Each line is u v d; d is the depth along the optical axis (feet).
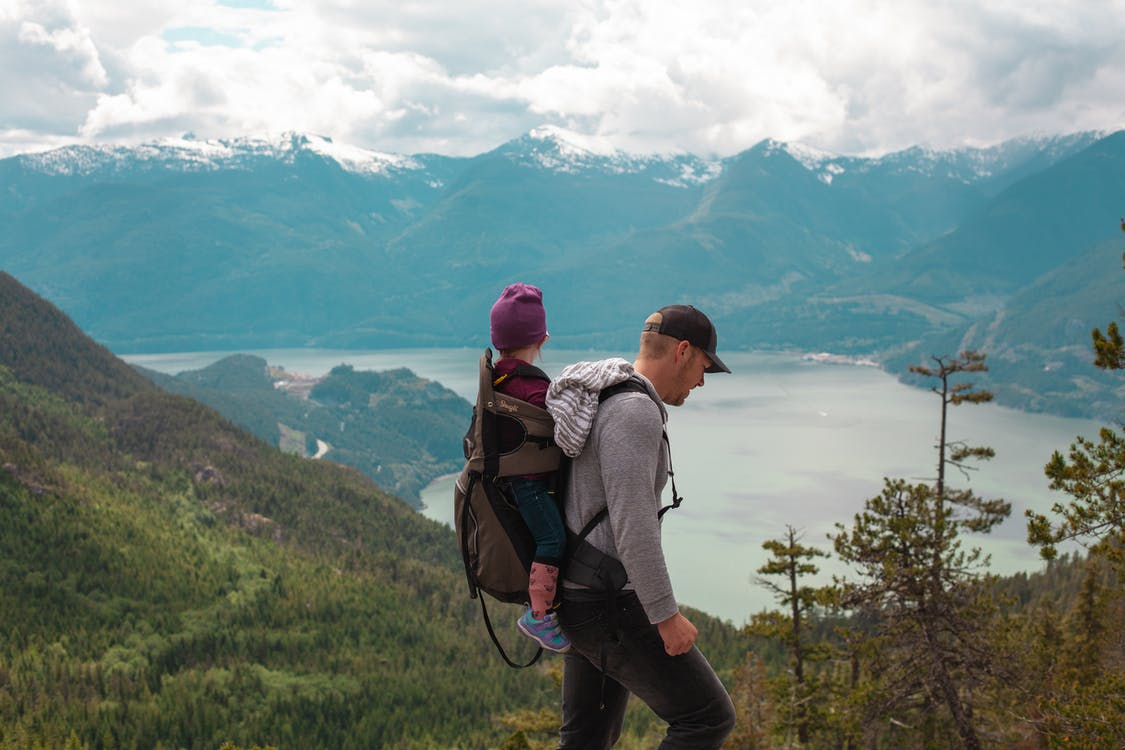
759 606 577.02
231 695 455.22
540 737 120.26
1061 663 80.79
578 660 14.12
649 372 12.60
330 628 549.13
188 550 646.74
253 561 647.15
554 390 11.80
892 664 74.33
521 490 11.81
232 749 66.03
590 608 11.87
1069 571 313.32
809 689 86.63
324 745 415.23
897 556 72.54
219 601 581.53
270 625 556.10
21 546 579.07
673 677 11.96
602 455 11.41
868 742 90.53
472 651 517.14
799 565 88.43
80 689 447.01
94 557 593.42
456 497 12.50
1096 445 36.96
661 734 140.26
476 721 424.46
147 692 447.83
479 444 11.91
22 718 399.24
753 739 93.91
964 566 71.87
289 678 476.54
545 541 11.76
